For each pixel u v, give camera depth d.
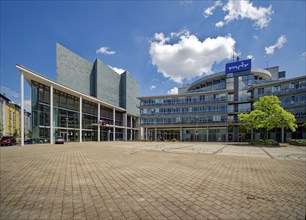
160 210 3.87
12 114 79.06
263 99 28.84
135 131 75.81
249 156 14.27
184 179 6.62
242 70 49.69
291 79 39.75
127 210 3.87
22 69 26.81
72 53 45.75
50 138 32.38
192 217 3.55
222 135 48.97
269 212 3.82
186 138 52.53
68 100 40.12
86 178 6.65
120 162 10.53
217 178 6.86
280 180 6.63
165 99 54.50
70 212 3.75
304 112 38.09
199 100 51.28
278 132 41.75
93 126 49.03
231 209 3.96
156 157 13.12
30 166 9.02
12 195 4.79
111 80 63.00
